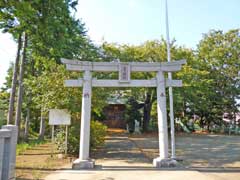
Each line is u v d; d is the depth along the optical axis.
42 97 12.57
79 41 19.03
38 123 26.89
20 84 16.02
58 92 11.61
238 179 7.83
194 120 31.88
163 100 10.48
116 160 11.34
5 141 6.12
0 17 10.85
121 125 32.03
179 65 10.56
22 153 12.85
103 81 10.55
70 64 10.38
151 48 23.06
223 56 31.08
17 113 15.73
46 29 10.65
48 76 12.41
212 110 30.67
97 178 7.85
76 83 10.48
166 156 10.06
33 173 8.39
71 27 13.05
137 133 26.47
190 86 24.08
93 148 13.88
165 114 10.41
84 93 10.32
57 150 13.03
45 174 8.33
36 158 11.42
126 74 10.57
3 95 26.69
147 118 27.53
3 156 6.04
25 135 20.89
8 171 6.06
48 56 14.47
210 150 14.90
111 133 26.47
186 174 8.47
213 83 30.53
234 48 31.16
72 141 12.13
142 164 10.38
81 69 10.46
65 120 11.48
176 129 30.78
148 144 17.47
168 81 10.70
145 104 27.23
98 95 13.44
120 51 22.16
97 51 20.75
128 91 26.02
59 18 11.13
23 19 10.35
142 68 10.66
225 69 31.16
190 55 25.25
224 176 8.26
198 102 27.31
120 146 16.27
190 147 16.19
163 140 10.20
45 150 13.95
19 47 15.66
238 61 31.00
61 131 12.59
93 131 13.55
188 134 27.06
